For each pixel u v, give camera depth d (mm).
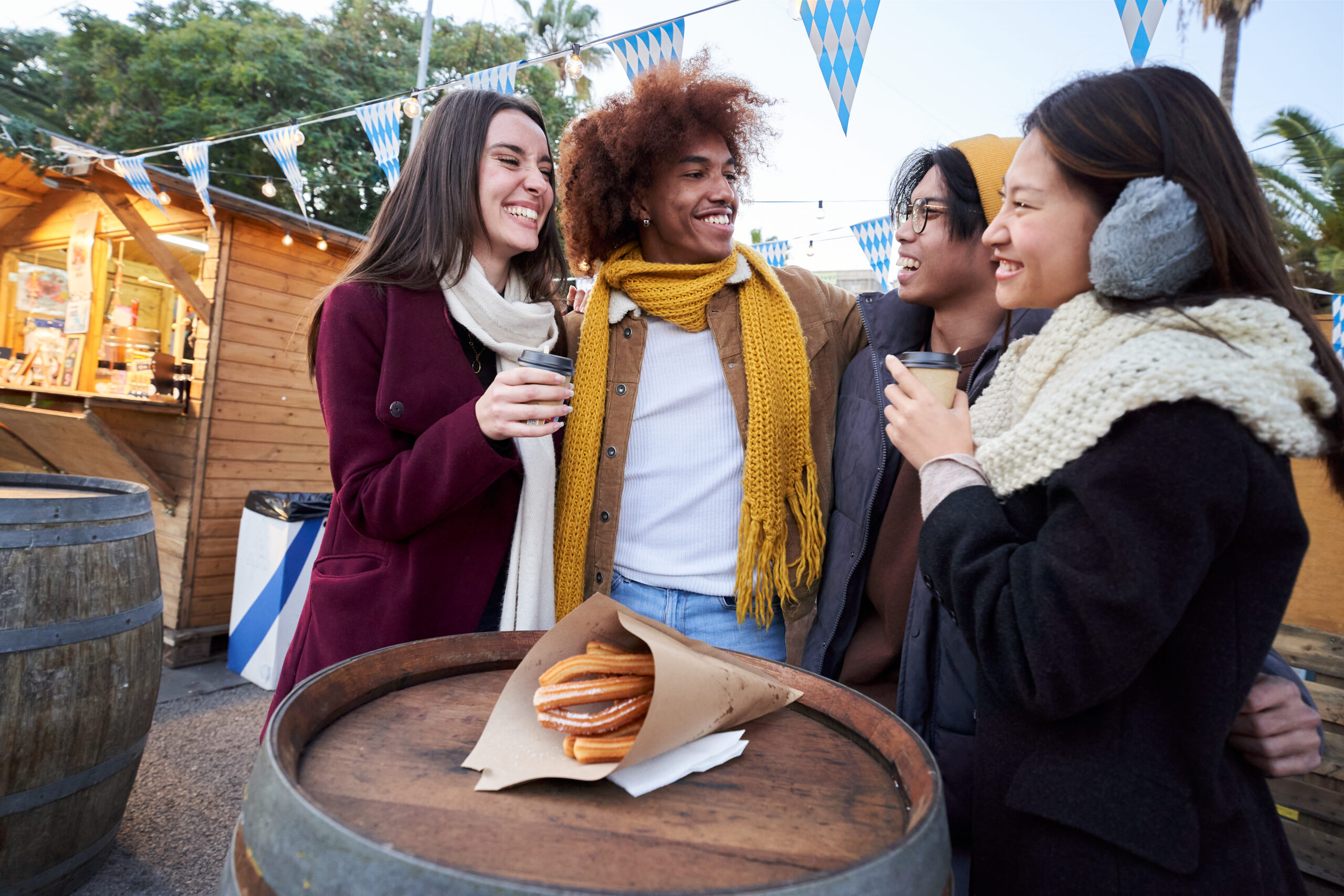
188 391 4043
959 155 1347
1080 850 763
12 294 5500
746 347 1517
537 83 14102
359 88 16422
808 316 1681
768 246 4809
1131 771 748
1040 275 858
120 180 4027
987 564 772
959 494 836
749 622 1494
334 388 1315
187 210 4188
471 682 1025
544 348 1493
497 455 1183
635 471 1526
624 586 1508
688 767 805
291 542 3598
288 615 3619
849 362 1729
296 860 569
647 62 2430
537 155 1475
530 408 1154
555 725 825
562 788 760
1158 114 763
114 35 15617
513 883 510
